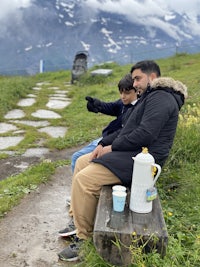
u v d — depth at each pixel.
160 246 1.21
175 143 2.34
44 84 8.26
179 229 1.52
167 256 1.26
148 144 1.43
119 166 1.45
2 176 2.80
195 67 7.58
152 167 1.31
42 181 2.40
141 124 1.42
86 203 1.47
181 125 2.55
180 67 7.83
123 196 1.31
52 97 6.43
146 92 1.53
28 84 7.38
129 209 1.36
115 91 6.12
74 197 1.48
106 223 1.26
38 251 1.58
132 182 1.34
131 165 1.45
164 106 1.41
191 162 2.30
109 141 1.64
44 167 2.63
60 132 4.14
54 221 1.87
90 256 1.31
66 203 2.09
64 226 1.82
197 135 2.43
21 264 1.48
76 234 1.54
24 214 1.93
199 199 1.81
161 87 1.47
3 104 5.31
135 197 1.33
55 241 1.67
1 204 2.02
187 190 1.92
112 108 2.10
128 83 1.81
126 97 1.85
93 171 1.47
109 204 1.37
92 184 1.47
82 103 5.64
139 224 1.26
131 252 1.21
